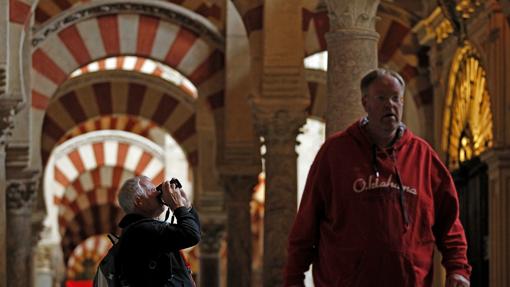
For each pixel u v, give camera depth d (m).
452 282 5.39
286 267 5.55
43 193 18.11
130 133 23.61
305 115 12.02
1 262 10.54
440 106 13.07
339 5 9.05
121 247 5.83
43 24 14.72
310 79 17.08
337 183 5.39
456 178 12.41
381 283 5.30
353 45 9.02
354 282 5.33
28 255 14.66
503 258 10.66
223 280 26.22
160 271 5.84
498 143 10.73
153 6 15.08
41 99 14.75
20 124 13.91
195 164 18.55
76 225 27.89
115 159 23.75
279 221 12.08
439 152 13.03
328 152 5.45
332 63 9.09
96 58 14.99
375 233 5.31
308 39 14.09
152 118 18.44
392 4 13.47
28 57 13.59
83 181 25.39
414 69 13.69
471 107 12.13
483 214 11.69
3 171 10.72
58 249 22.80
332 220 5.43
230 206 15.72
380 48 13.70
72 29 14.91
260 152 15.44
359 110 9.00
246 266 15.80
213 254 18.48
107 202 26.52
